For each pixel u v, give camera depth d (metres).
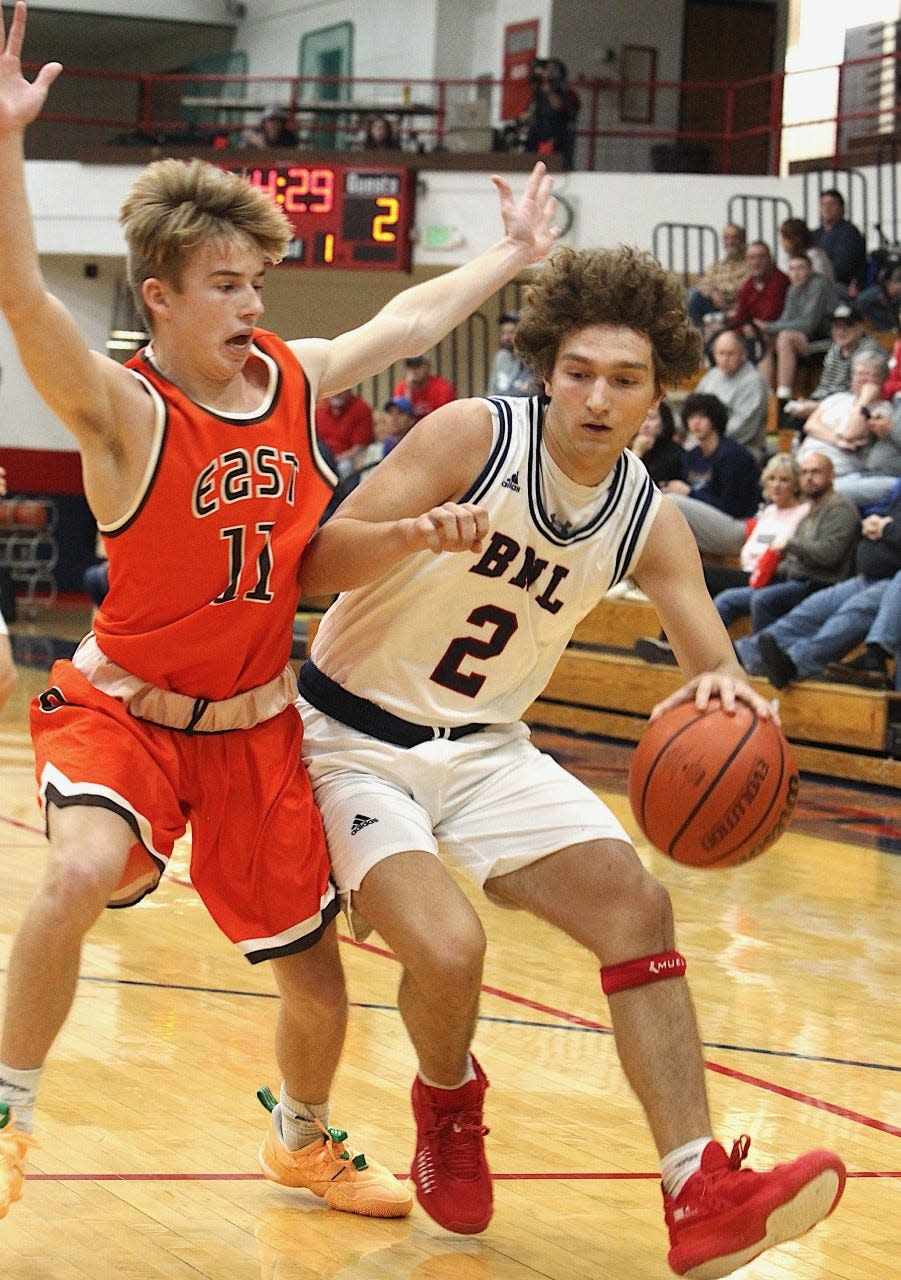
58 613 24.50
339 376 3.91
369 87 27.75
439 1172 3.77
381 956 6.54
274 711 3.73
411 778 3.83
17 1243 3.59
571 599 3.86
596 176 21.38
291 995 3.82
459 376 24.06
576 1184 4.15
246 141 25.38
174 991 5.81
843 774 11.99
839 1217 3.99
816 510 12.46
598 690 14.00
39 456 25.28
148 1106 4.55
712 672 3.79
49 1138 4.25
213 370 3.52
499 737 3.95
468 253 21.81
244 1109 4.57
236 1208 3.89
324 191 22.23
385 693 3.86
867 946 7.15
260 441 3.55
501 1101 4.78
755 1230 3.21
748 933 7.32
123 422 3.42
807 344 17.28
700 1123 3.41
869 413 13.55
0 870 7.82
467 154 21.72
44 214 23.81
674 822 3.60
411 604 3.78
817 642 12.05
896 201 19.33
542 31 26.36
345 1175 3.93
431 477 3.70
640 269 3.65
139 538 3.46
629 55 26.89
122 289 24.48
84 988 5.79
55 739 3.58
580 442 3.65
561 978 6.34
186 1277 3.46
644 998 3.52
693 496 13.98
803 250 17.61
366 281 24.16
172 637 3.53
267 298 24.64
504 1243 3.76
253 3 30.28
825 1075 5.20
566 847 3.68
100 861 3.37
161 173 3.51
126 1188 3.96
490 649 3.85
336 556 3.61
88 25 30.78
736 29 27.53
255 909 3.68
